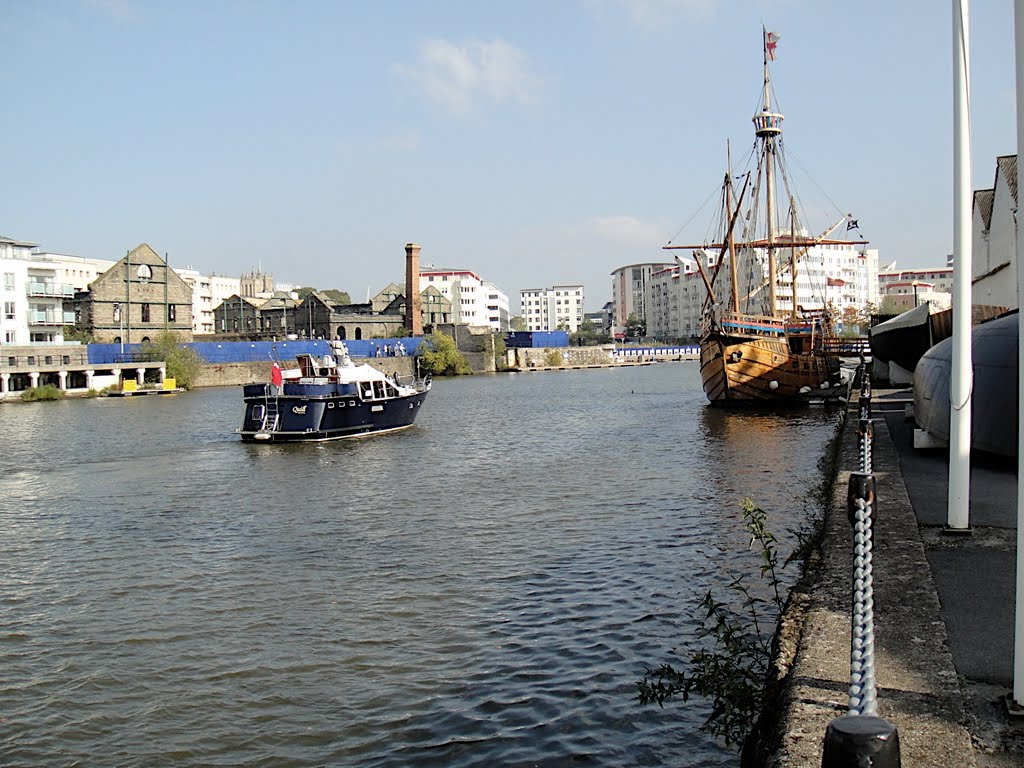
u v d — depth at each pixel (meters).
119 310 112.31
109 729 11.52
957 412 11.73
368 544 21.20
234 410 68.81
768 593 15.65
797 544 18.95
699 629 13.98
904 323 37.97
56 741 11.23
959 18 10.52
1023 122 7.09
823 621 8.45
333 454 40.06
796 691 6.93
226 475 34.38
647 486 27.88
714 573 17.12
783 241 68.00
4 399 82.31
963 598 9.19
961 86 10.77
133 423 58.38
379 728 11.20
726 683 9.65
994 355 17.30
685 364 171.38
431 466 35.16
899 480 15.68
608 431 46.66
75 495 30.47
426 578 17.86
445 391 93.88
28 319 95.00
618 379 114.12
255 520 24.98
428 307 165.62
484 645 13.87
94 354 96.62
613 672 12.52
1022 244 7.21
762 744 7.50
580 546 19.97
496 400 76.75
